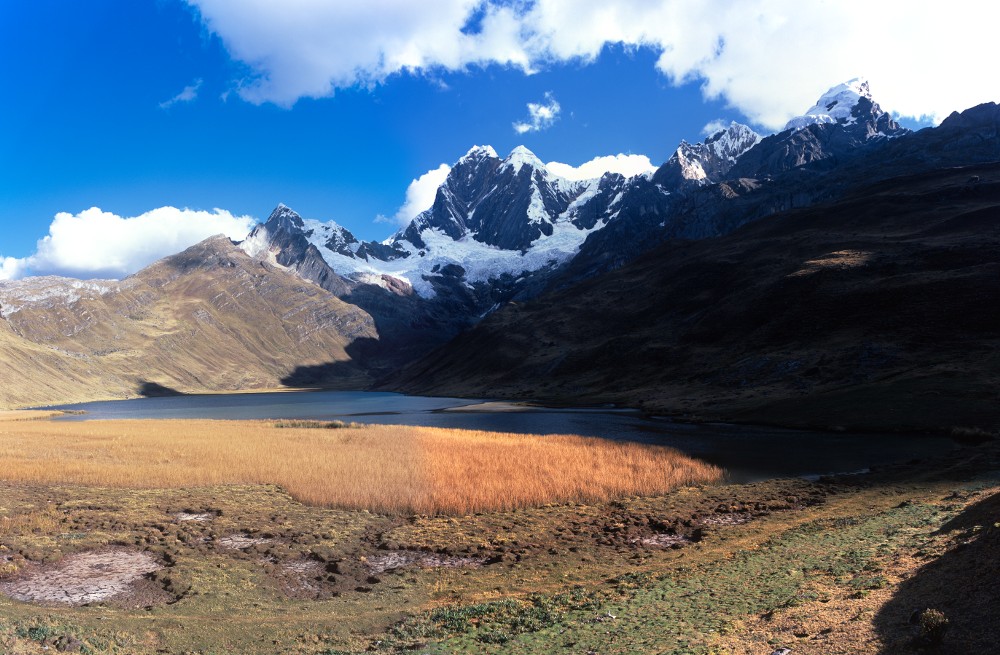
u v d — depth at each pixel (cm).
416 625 2034
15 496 3712
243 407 18275
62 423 9662
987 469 4028
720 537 3092
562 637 1745
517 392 16788
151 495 3872
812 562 2217
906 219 18675
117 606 2241
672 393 12038
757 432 7281
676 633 1645
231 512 3509
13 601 2228
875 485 4056
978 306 10794
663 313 18888
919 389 7725
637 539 3150
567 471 4519
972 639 1246
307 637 1936
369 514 3538
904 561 1953
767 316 14212
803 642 1433
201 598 2328
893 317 11544
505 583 2528
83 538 2970
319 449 5681
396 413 12781
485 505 3684
